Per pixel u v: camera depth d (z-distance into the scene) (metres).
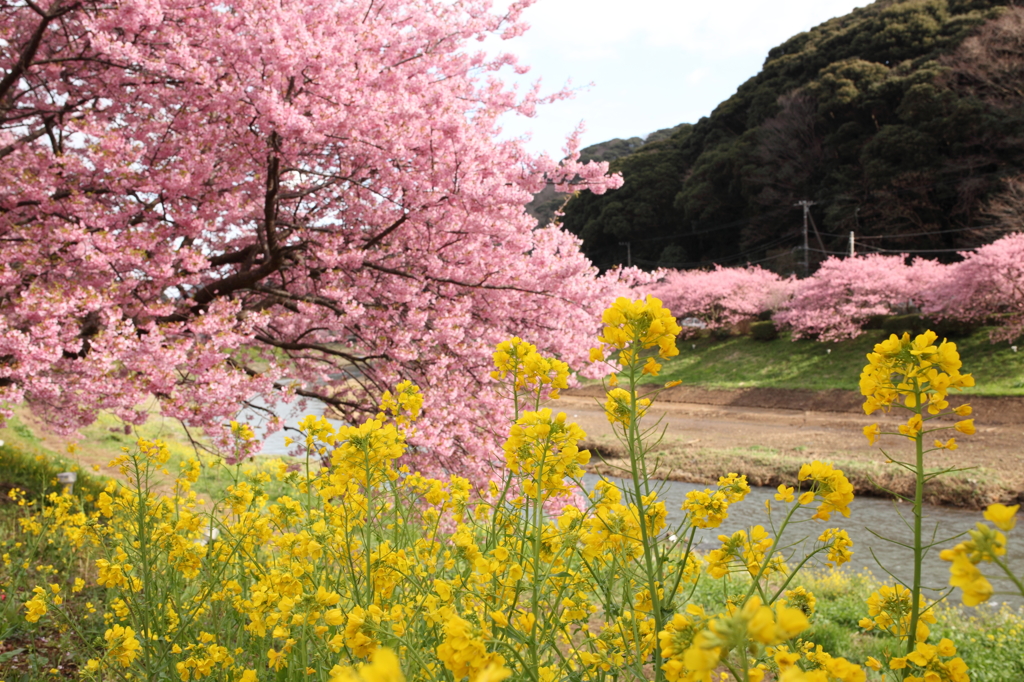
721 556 1.54
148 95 5.84
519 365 1.80
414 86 6.54
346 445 1.75
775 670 1.18
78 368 4.86
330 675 1.49
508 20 7.48
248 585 2.31
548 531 1.71
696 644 0.75
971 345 23.30
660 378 30.33
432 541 2.08
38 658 2.85
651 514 1.59
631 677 1.71
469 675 1.11
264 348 7.20
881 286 27.38
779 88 42.22
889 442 17.59
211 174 6.10
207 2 5.54
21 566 3.36
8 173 5.05
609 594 1.69
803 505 1.51
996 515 0.85
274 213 5.91
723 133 46.31
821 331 28.83
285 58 5.30
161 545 2.30
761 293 34.94
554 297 6.94
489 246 7.13
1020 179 29.44
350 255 6.19
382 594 1.79
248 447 5.27
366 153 6.02
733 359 30.36
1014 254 22.16
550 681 1.40
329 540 1.92
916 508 1.33
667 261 46.31
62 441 11.30
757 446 18.69
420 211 6.29
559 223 8.23
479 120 7.50
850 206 36.34
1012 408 18.23
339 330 6.67
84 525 2.51
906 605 1.47
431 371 6.12
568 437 1.54
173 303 5.81
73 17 5.69
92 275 5.27
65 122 6.16
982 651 5.77
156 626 2.15
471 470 6.31
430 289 6.75
